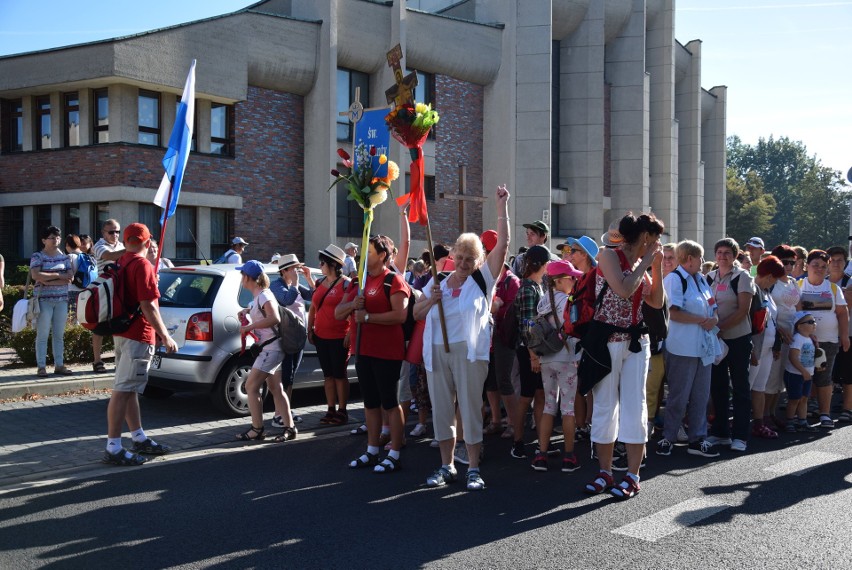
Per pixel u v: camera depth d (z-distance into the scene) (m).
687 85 46.38
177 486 6.09
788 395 8.76
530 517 5.36
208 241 22.50
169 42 20.58
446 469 6.29
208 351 8.65
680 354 7.22
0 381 10.03
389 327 6.61
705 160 51.81
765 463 7.04
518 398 7.72
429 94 28.81
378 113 6.73
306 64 23.91
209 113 22.48
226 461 6.95
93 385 10.38
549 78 30.09
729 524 5.21
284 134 24.34
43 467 6.59
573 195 34.09
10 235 22.36
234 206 22.83
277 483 6.21
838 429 8.88
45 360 10.51
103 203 20.94
